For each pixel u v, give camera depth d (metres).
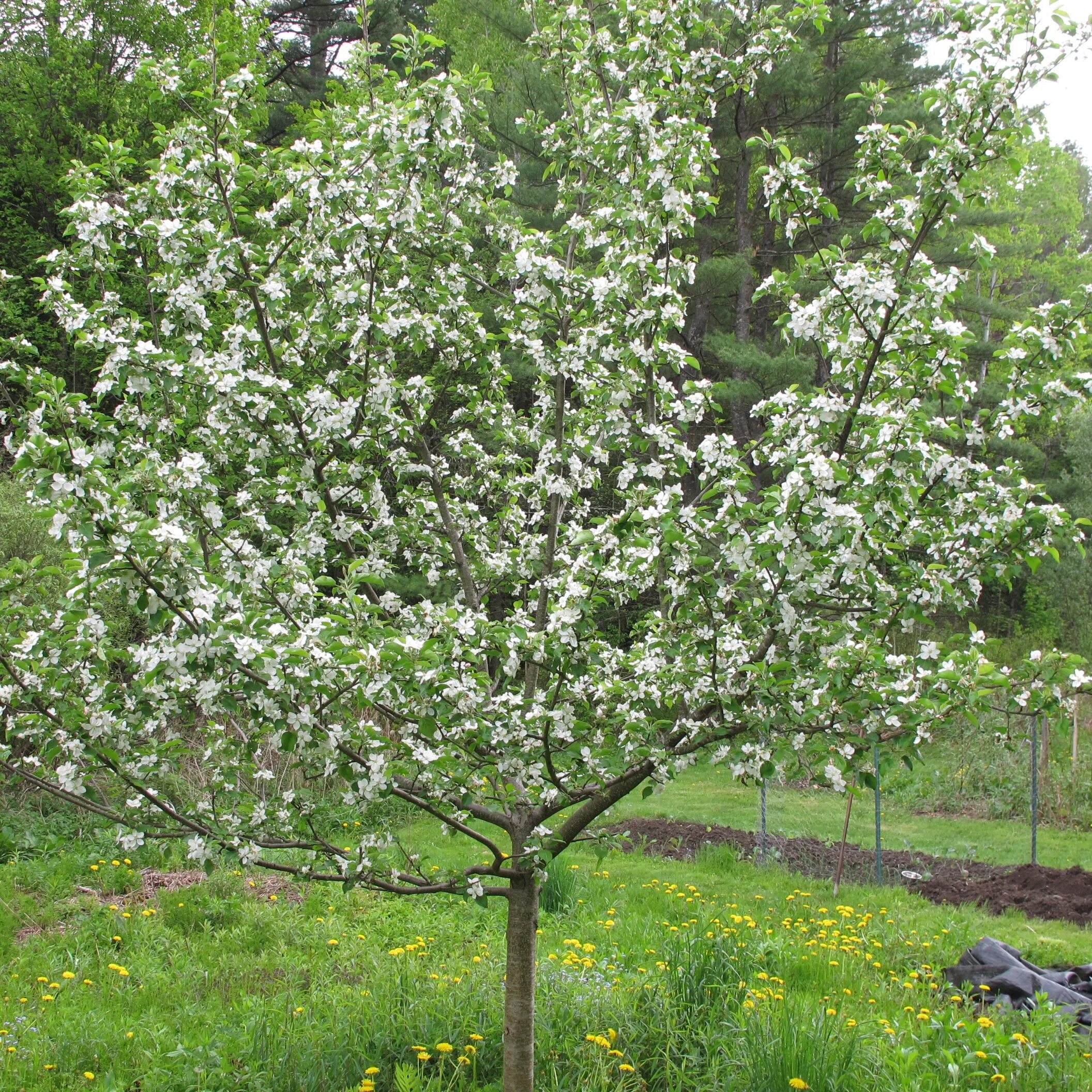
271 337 4.27
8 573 3.21
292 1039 4.01
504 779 3.49
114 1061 3.98
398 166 3.76
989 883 7.86
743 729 3.36
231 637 2.77
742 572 3.23
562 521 5.24
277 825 3.42
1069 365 3.76
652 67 3.92
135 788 3.28
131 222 3.80
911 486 3.43
